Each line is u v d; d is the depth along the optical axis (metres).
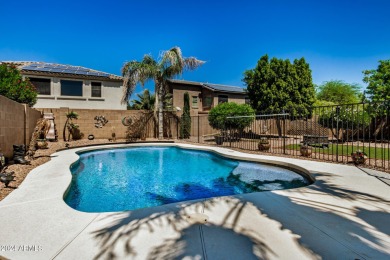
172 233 2.88
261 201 4.11
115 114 16.39
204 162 10.17
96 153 12.11
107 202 5.20
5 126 6.80
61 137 14.76
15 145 7.18
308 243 2.66
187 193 5.87
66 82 17.31
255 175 7.59
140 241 2.69
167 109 19.34
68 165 7.26
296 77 17.78
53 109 14.59
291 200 4.16
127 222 3.21
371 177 5.77
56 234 2.87
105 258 2.35
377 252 2.48
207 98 24.75
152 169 8.74
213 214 3.50
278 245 2.61
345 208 3.75
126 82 15.82
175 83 23.22
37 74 16.17
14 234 2.87
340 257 2.38
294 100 17.70
